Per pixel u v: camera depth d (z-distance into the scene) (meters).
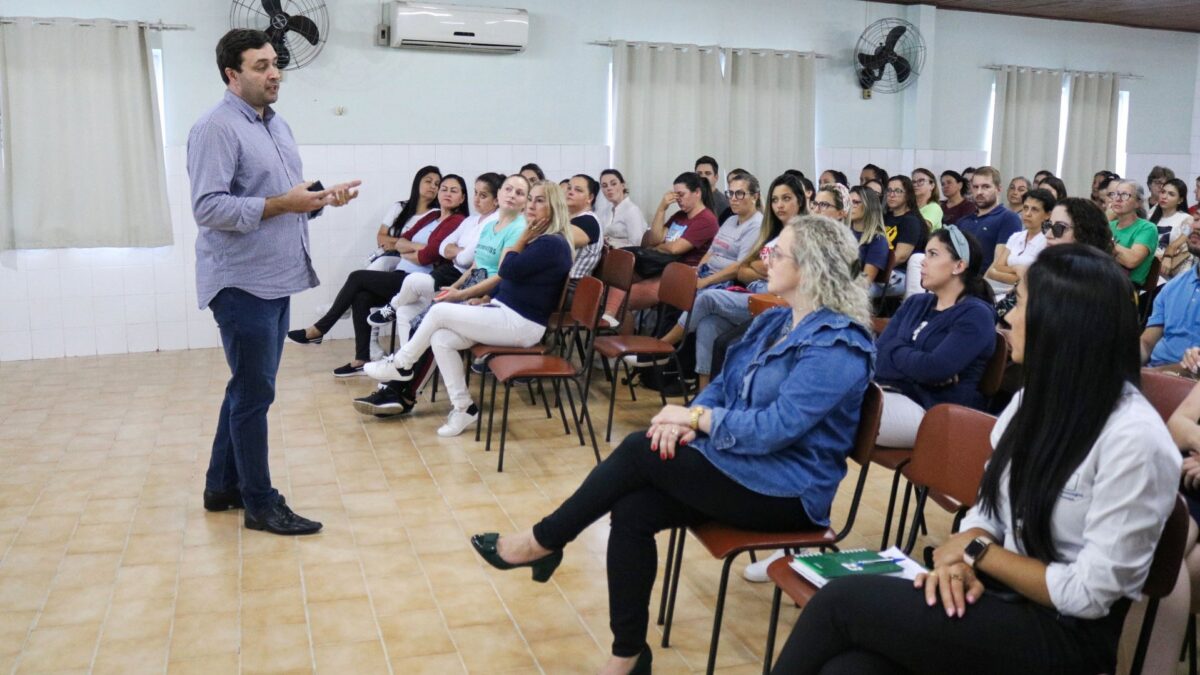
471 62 6.48
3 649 2.37
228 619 2.53
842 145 7.68
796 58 7.23
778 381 2.14
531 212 4.13
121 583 2.73
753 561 2.76
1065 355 1.47
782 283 2.18
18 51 5.45
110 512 3.26
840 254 2.14
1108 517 1.43
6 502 3.34
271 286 2.95
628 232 6.08
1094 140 8.45
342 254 6.34
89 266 5.80
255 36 2.81
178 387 5.00
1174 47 8.81
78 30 5.52
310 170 6.21
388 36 6.24
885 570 1.83
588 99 6.83
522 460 3.86
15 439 4.06
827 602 1.57
